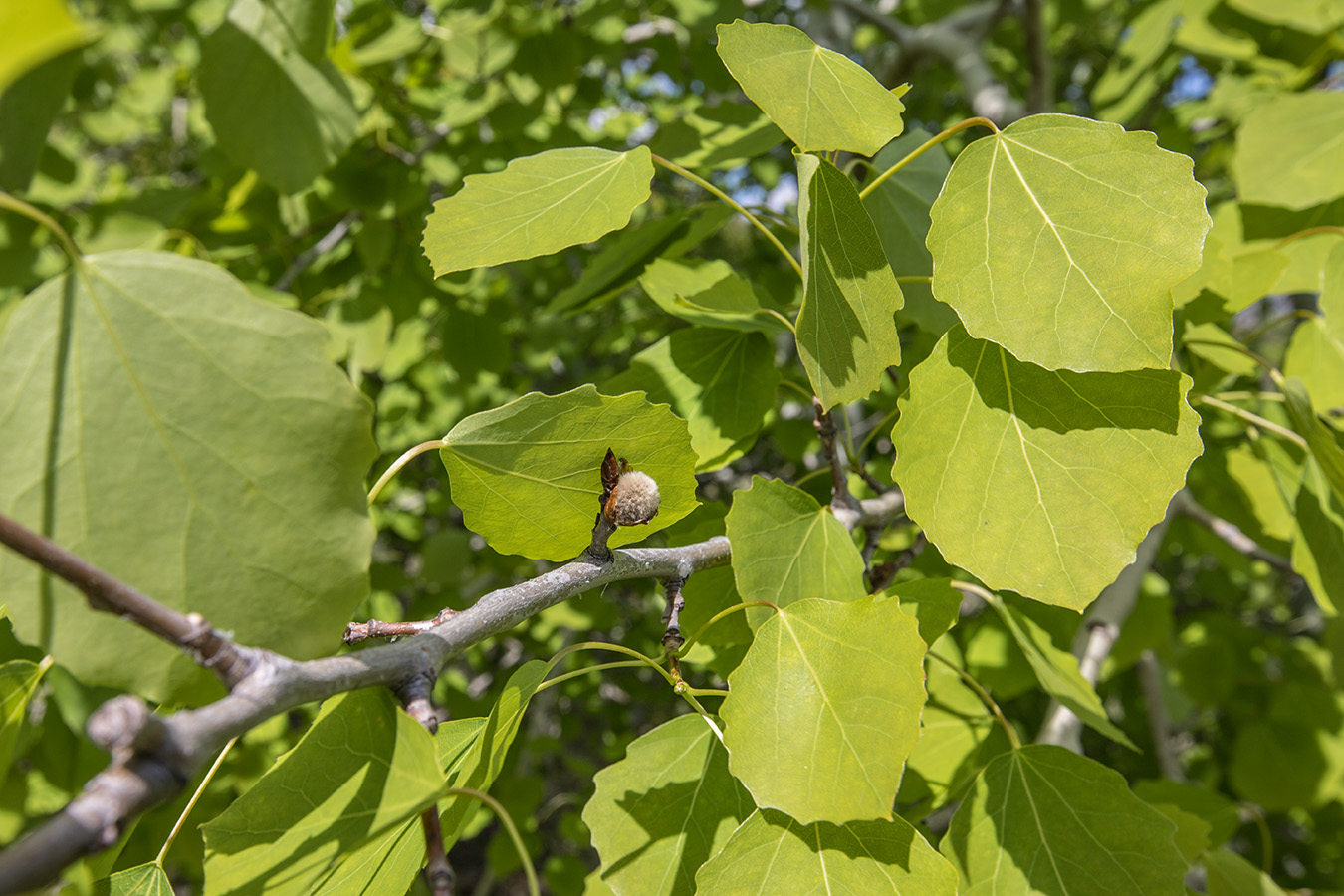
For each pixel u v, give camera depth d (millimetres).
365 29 619
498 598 253
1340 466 361
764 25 285
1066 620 443
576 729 1022
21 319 225
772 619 278
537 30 659
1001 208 277
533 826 825
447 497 924
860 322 280
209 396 228
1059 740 507
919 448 282
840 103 278
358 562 233
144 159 1515
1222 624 827
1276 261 404
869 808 253
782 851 265
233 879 236
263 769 627
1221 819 468
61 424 223
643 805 281
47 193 762
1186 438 270
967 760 375
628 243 386
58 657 222
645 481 270
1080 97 1233
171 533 225
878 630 269
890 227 376
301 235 676
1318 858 954
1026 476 278
